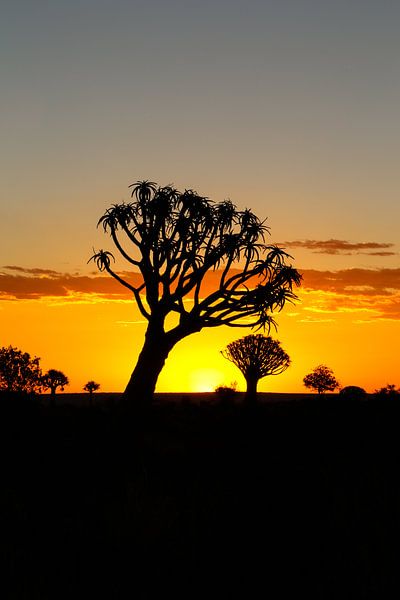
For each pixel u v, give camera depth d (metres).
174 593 8.36
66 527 10.53
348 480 14.00
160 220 31.17
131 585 8.46
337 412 38.03
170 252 31.61
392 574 8.58
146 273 31.88
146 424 31.41
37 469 17.67
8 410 23.86
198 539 10.04
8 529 10.42
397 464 18.16
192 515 11.12
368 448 24.20
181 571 8.91
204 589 8.46
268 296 31.77
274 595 8.31
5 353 38.28
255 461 21.03
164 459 21.52
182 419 41.06
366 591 8.17
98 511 11.62
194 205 31.50
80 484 16.03
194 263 31.84
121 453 21.42
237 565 9.15
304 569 8.98
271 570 8.98
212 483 15.39
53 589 8.20
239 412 44.59
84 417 28.23
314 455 22.20
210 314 32.06
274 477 16.55
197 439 29.17
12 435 21.42
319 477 15.52
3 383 37.41
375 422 32.56
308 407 43.78
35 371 38.81
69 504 12.83
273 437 29.61
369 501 11.70
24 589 8.01
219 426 35.41
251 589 8.46
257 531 10.57
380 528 10.02
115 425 26.86
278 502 12.91
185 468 19.27
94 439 23.12
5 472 17.12
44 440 21.38
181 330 31.91
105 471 18.31
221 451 24.06
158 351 31.80
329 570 8.78
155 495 13.18
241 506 12.33
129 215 31.39
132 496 11.89
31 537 10.09
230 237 31.55
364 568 8.67
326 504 11.95
